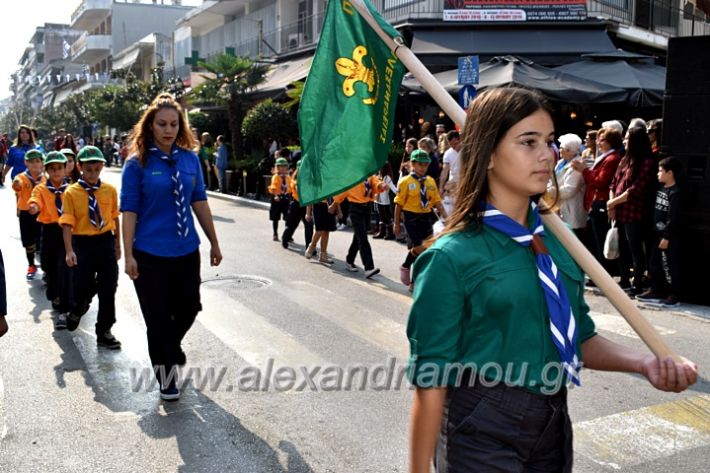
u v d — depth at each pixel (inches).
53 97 3189.0
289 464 165.8
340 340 263.1
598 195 355.3
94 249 249.9
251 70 917.2
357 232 387.2
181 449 173.5
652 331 81.9
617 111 694.5
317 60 141.8
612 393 210.5
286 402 202.7
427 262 81.3
